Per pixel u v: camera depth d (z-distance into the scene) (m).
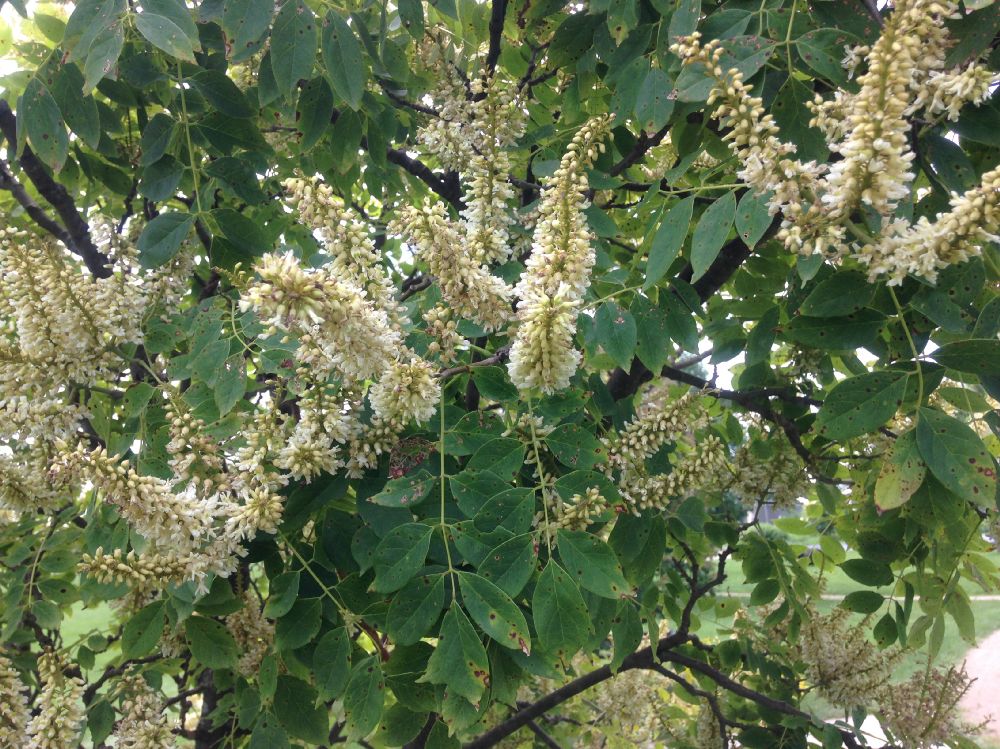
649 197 2.95
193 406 2.72
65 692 2.64
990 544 3.79
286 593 2.53
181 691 4.44
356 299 1.94
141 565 2.25
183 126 3.36
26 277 2.55
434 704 2.32
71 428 2.80
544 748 5.87
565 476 2.36
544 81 4.36
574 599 2.13
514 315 2.41
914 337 2.68
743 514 5.13
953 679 3.95
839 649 4.20
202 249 3.82
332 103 3.51
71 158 3.81
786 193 2.02
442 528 2.29
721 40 2.61
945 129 2.55
